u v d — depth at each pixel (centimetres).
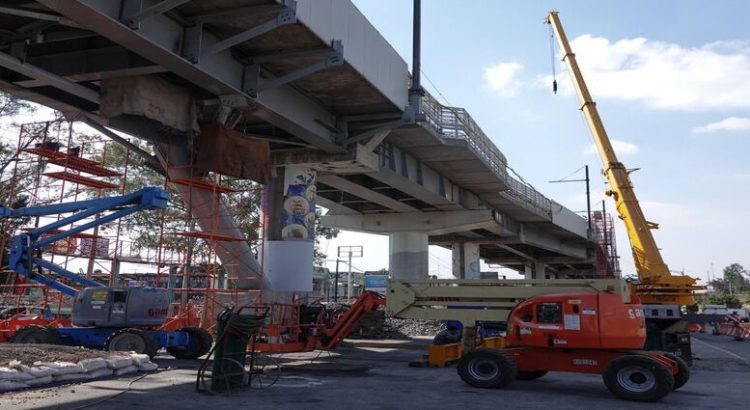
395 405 1127
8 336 1944
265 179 2069
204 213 2177
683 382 1366
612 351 1342
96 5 1309
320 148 2502
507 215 5250
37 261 1933
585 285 1498
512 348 1439
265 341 1964
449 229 4388
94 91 1822
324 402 1141
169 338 1814
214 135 1895
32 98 1903
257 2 1551
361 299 2028
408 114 2427
